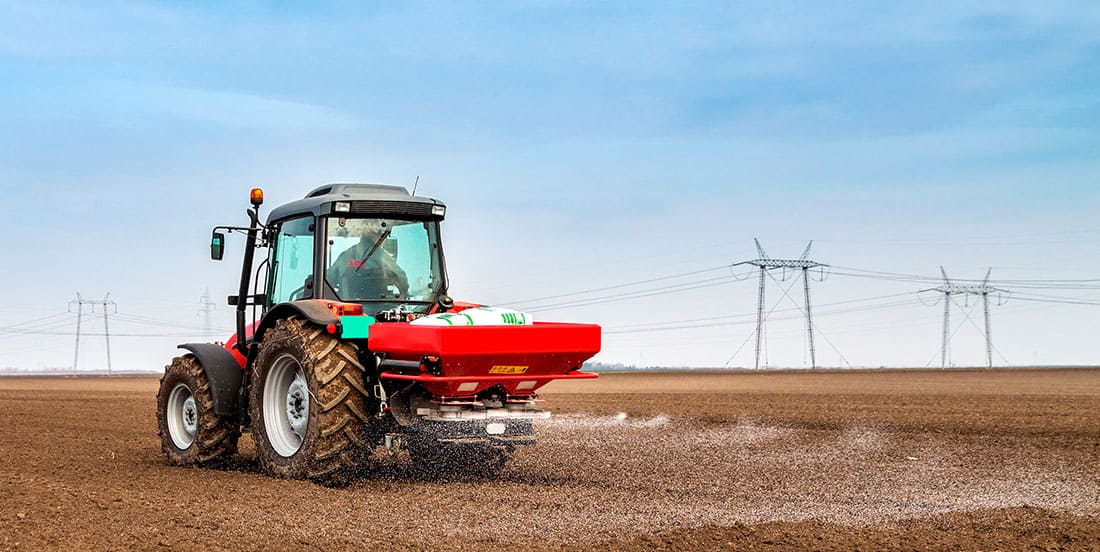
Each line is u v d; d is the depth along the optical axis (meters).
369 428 7.63
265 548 5.32
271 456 8.09
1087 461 9.66
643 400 22.00
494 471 8.59
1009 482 8.23
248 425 8.75
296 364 8.04
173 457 9.30
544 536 5.71
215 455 8.97
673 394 25.86
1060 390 28.33
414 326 7.27
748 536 5.79
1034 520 6.41
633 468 9.01
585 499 7.06
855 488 7.83
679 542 5.59
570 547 5.43
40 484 7.33
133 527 5.78
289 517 6.15
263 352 8.17
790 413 16.73
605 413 17.02
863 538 5.77
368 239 8.41
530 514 6.38
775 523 6.17
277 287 8.93
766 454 10.22
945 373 58.66
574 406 19.34
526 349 7.40
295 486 7.45
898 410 17.38
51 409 18.75
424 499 6.96
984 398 22.17
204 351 8.97
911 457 9.99
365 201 8.30
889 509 6.80
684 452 10.31
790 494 7.49
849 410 17.48
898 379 44.66
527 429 7.82
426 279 8.62
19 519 6.00
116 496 6.81
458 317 7.61
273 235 9.05
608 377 56.28
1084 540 5.79
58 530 5.70
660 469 8.95
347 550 5.30
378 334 7.53
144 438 12.11
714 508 6.74
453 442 7.80
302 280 8.53
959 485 8.03
